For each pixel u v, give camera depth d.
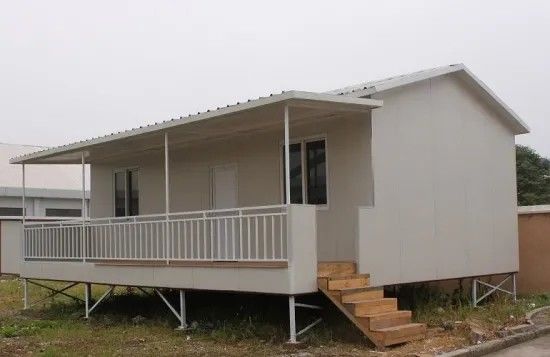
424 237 13.11
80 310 15.98
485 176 14.94
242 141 14.68
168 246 13.04
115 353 10.83
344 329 11.23
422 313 12.57
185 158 16.28
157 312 14.66
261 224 13.98
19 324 14.42
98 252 15.25
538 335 11.54
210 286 11.97
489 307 14.05
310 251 10.78
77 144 15.22
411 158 13.00
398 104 12.82
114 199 18.94
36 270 16.81
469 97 14.66
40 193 28.59
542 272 16.95
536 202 31.50
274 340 11.04
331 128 12.82
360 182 12.32
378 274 11.94
